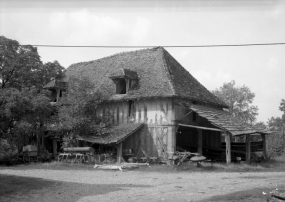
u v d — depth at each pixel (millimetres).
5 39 32688
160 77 30703
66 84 35844
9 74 33594
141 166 25828
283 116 57688
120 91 32156
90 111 31625
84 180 19031
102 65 38031
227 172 22922
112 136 28828
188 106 28453
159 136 28656
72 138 30766
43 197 14133
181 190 15086
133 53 36469
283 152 38938
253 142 33219
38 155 31797
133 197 13609
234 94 62688
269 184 16484
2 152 31156
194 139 33719
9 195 14469
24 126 28172
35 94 30250
